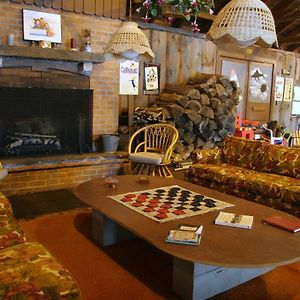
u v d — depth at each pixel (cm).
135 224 218
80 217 338
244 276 229
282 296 215
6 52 390
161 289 218
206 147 590
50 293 122
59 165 438
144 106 569
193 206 254
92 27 466
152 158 428
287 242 195
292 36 766
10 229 191
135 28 305
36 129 441
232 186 364
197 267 199
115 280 227
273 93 787
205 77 593
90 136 485
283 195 318
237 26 229
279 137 661
